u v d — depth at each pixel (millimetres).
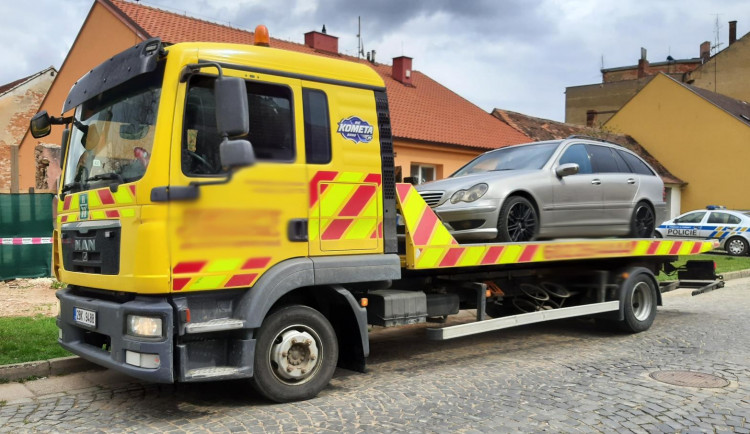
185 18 19031
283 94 5172
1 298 9828
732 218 22281
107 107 5254
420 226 6094
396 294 6109
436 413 5031
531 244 7098
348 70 5633
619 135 35156
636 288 8742
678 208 33531
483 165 8430
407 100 22969
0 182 28453
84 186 5363
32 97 29422
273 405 5238
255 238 4957
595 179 8164
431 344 8039
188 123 4703
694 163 33188
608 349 7609
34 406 5254
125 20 17219
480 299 7012
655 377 6160
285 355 5207
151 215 4531
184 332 4605
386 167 5805
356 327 5707
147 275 4508
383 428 4656
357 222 5574
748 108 36531
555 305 8531
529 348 7730
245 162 4395
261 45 5422
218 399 5445
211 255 4734
